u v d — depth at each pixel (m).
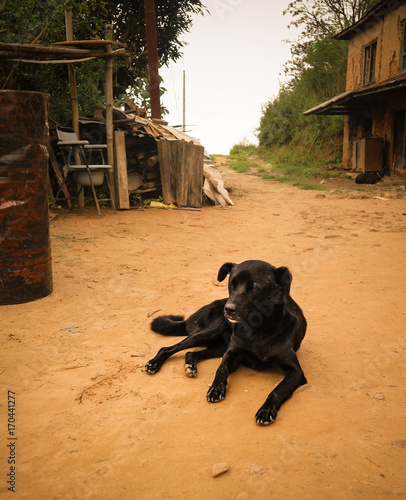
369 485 2.32
